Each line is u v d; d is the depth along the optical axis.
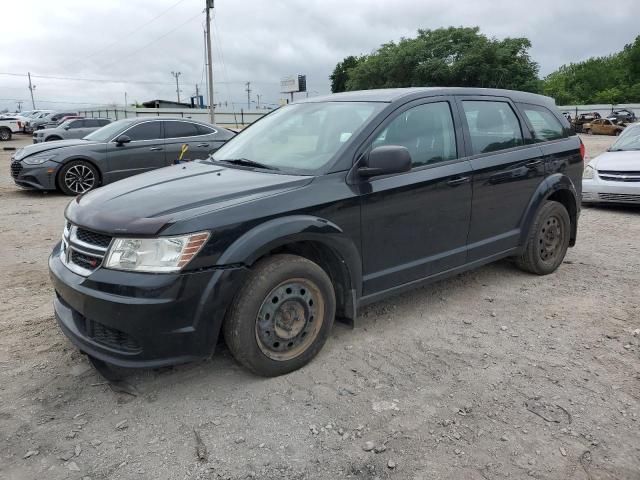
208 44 31.58
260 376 3.29
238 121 50.91
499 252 4.69
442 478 2.48
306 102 4.55
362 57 61.72
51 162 9.99
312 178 3.40
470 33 45.88
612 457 2.61
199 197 3.12
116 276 2.83
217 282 2.90
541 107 5.26
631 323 4.15
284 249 3.43
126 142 10.48
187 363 3.25
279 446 2.69
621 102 80.75
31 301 4.61
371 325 4.09
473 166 4.29
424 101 4.09
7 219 8.12
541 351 3.69
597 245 6.54
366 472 2.52
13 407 3.01
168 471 2.52
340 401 3.08
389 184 3.68
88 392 3.17
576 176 5.38
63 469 2.53
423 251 4.01
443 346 3.76
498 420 2.90
